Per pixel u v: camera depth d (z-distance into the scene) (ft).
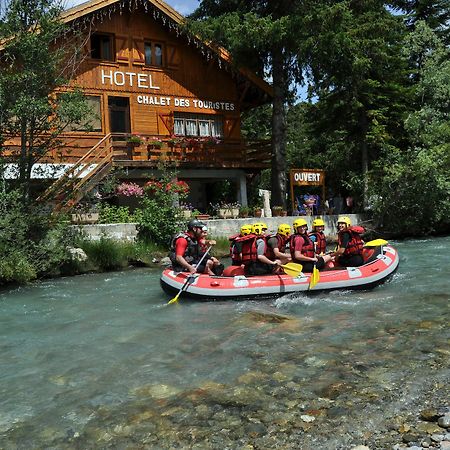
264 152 68.49
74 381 17.17
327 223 63.00
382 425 13.04
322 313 24.93
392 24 62.28
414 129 68.85
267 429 13.14
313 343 19.79
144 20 63.31
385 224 66.03
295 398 14.80
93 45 60.95
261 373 16.87
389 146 67.31
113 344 21.22
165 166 53.83
